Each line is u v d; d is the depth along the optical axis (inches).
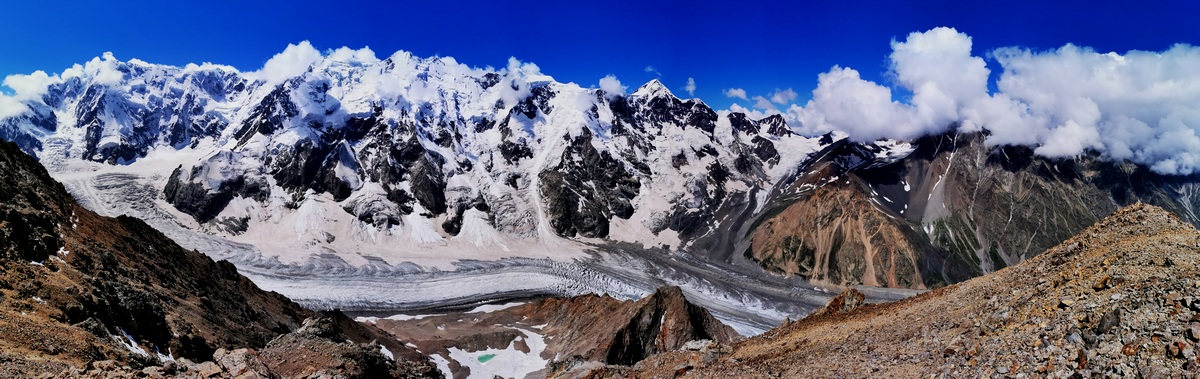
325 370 1781.5
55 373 1098.7
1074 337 869.8
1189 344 716.7
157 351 1815.9
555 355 5103.3
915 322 1375.5
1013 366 885.2
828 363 1274.6
